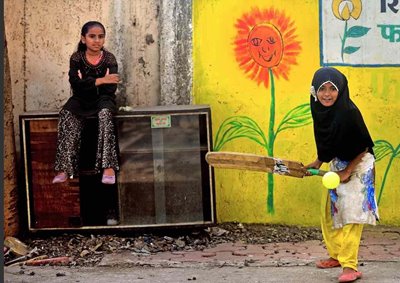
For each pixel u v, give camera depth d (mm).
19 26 6559
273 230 6496
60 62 6578
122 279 5180
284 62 6516
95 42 5977
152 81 6594
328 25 6512
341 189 4953
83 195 6102
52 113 6035
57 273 5352
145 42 6578
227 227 6539
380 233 6430
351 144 4887
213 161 4914
